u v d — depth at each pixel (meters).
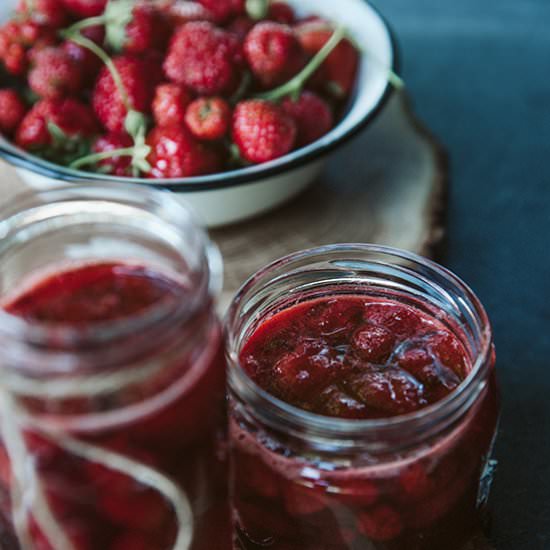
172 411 0.42
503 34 0.86
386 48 0.70
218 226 0.66
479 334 0.48
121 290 0.44
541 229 0.70
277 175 0.62
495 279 0.67
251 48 0.68
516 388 0.60
